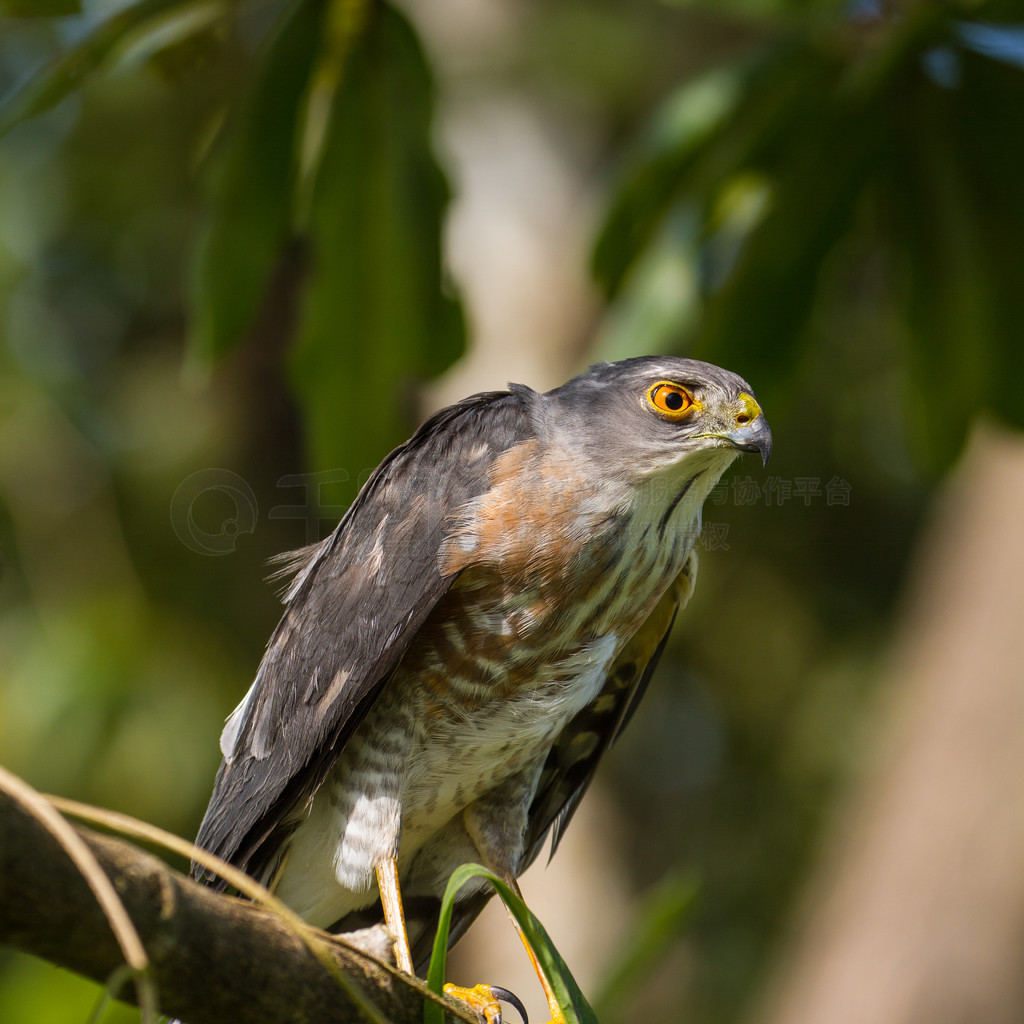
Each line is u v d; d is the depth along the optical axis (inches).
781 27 288.2
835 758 646.5
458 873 171.0
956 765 422.3
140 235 624.7
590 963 492.1
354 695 229.1
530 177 527.2
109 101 579.2
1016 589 429.4
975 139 263.4
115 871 139.6
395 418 292.5
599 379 248.8
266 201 267.6
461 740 235.8
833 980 418.6
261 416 621.0
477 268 504.1
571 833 533.3
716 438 236.4
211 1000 147.9
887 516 684.1
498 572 228.5
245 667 554.6
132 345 630.5
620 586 234.1
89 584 544.7
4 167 584.4
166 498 579.2
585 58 561.3
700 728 704.4
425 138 269.6
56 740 501.0
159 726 518.6
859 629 672.4
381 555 235.6
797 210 269.4
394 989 168.2
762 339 277.4
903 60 255.4
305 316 283.3
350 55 260.7
